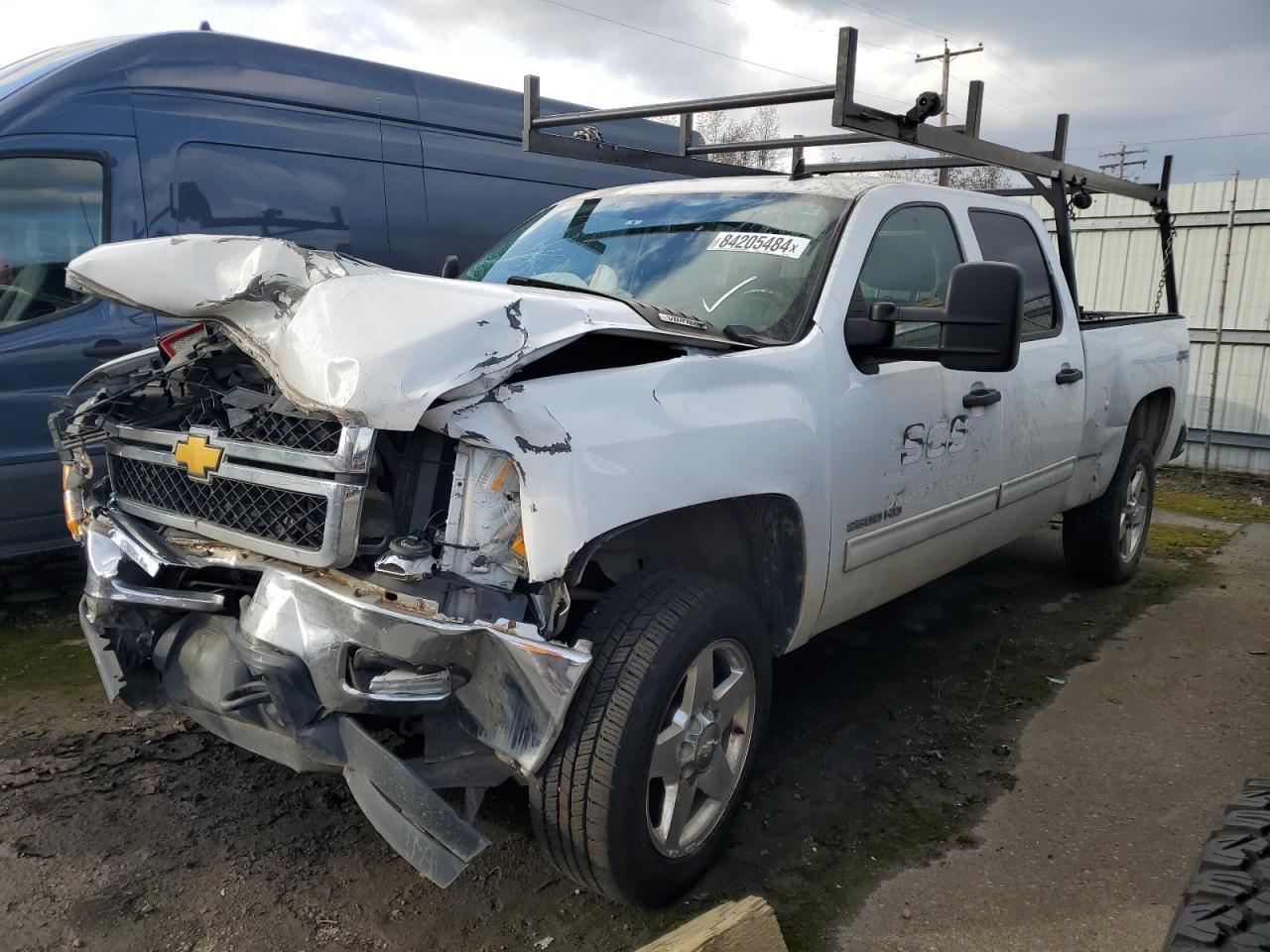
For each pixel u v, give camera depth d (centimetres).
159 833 288
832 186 358
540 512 216
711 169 543
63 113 515
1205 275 1075
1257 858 188
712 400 265
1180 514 801
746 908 228
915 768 344
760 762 344
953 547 383
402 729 244
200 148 571
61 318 501
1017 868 286
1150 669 438
